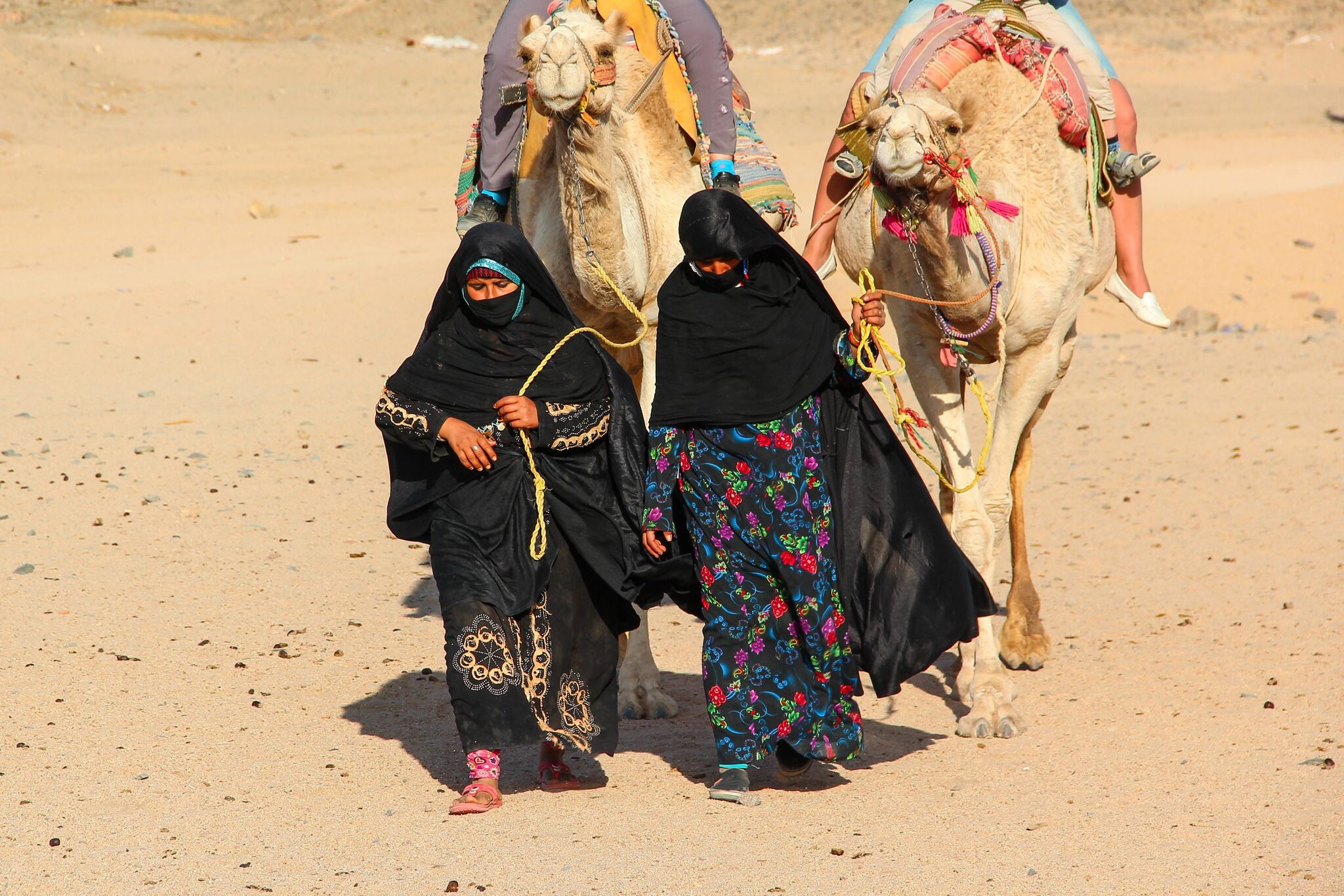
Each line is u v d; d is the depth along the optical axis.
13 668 19.16
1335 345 44.50
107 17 113.31
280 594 22.75
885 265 18.11
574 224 16.67
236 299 46.62
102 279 49.16
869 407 15.72
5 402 34.59
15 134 76.81
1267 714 17.45
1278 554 24.69
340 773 16.05
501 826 14.47
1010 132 18.31
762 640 15.09
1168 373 41.16
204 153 76.62
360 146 79.56
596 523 15.37
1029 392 19.11
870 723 18.03
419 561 24.70
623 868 13.30
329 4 125.00
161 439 31.73
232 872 13.30
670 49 18.20
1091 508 28.28
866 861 13.38
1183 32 127.94
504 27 18.78
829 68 108.88
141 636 20.64
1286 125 95.25
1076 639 21.19
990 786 15.48
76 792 15.37
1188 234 60.88
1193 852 13.38
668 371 15.18
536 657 15.05
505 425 15.22
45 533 25.14
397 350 41.56
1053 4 21.53
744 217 14.86
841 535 15.52
